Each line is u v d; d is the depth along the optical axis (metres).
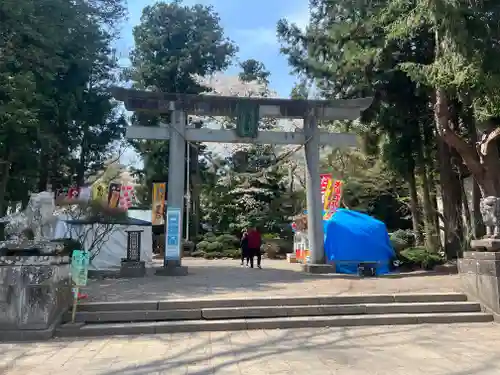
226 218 32.66
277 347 7.02
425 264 17.06
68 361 6.38
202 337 7.79
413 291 10.37
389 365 6.00
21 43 16.16
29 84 14.88
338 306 9.14
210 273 15.53
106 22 22.25
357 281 12.59
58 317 8.32
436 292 10.11
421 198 23.19
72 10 18.05
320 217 16.45
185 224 34.41
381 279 13.20
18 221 9.41
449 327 8.45
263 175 33.06
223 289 10.95
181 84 34.59
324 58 19.31
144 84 34.34
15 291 7.93
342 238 16.58
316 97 20.28
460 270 10.28
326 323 8.59
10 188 20.48
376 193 28.28
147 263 21.41
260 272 15.88
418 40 16.69
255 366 6.00
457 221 18.06
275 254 28.05
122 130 27.03
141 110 15.91
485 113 13.66
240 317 8.83
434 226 19.55
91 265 17.66
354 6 17.39
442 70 11.95
